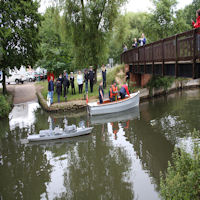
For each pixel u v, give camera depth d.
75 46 21.22
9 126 13.59
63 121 14.15
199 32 8.30
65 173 7.74
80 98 18.30
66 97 18.03
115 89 16.39
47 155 9.23
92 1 20.06
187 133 10.48
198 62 8.64
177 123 12.24
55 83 19.42
